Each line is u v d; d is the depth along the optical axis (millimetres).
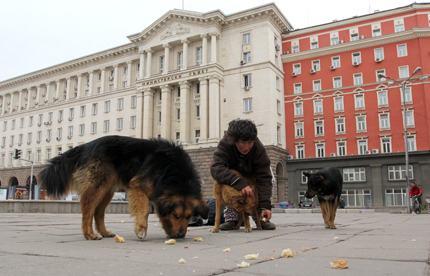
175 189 4223
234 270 2305
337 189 6406
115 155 4547
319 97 39750
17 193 42969
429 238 4512
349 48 38844
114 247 3600
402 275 2127
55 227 6895
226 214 6355
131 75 48000
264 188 5738
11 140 60281
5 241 4199
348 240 4254
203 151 37312
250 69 39156
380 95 37156
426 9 36562
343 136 38219
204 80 39438
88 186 4383
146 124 42375
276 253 3088
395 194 34781
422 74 35375
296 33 42281
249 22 40094
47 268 2361
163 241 4199
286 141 40812
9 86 62312
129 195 4465
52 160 4801
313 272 2234
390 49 37125
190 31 41594
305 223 8898
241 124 5246
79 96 52719
